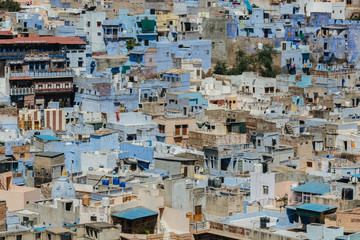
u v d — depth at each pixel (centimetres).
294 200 17662
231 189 18200
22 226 16150
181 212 16575
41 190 19262
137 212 16562
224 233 15612
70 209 17075
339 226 15300
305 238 14975
